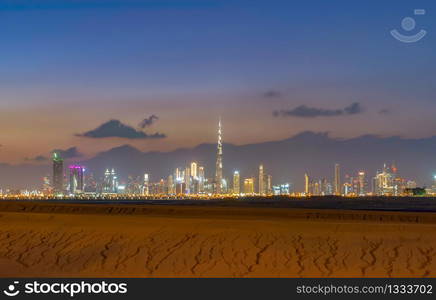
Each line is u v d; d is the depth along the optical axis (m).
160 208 44.19
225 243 24.30
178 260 22.77
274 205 85.69
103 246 24.80
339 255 22.62
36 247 25.22
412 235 24.97
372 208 79.62
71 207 46.03
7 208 45.78
